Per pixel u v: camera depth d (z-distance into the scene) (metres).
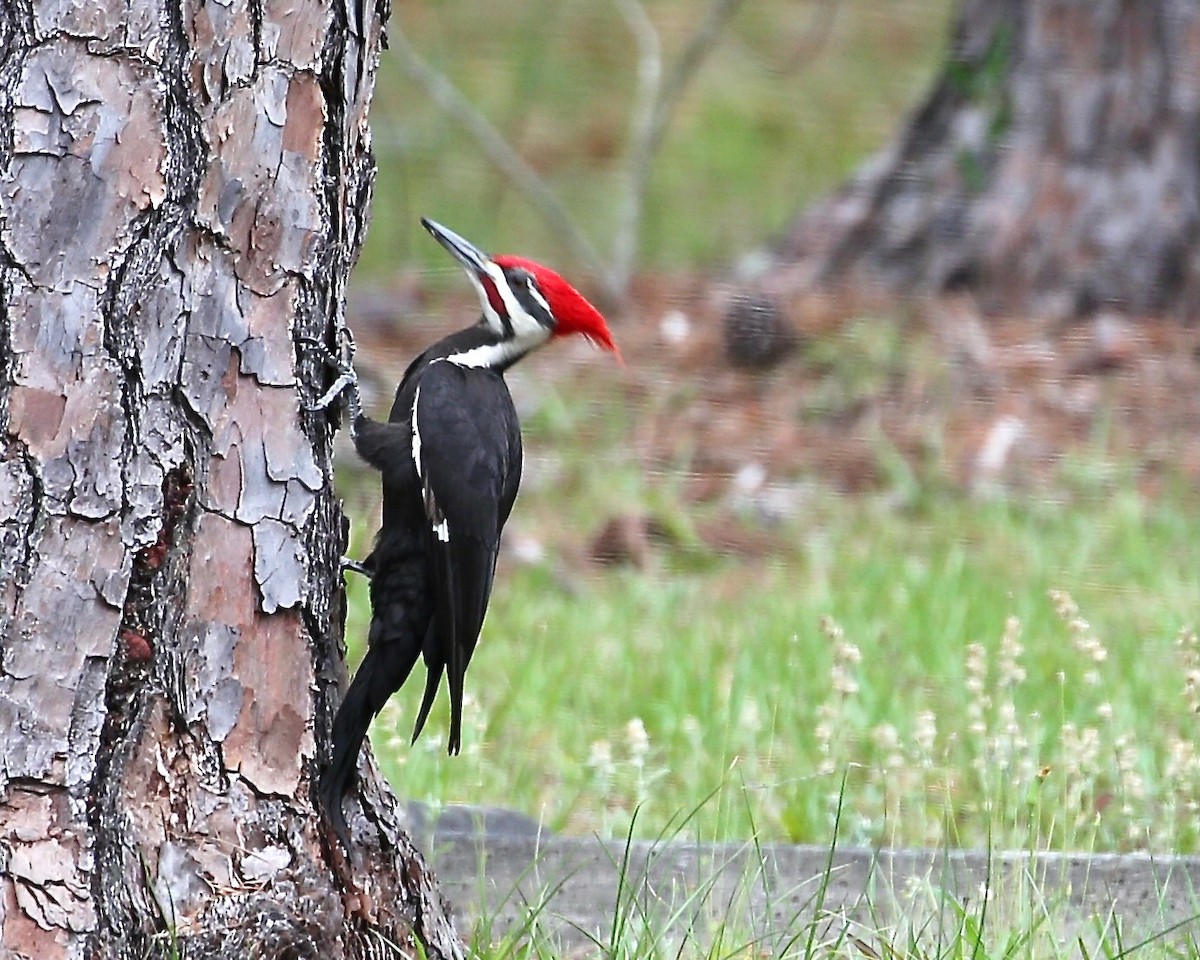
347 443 19.80
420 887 7.90
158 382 7.16
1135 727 12.05
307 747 7.48
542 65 35.16
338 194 7.59
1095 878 9.28
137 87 7.06
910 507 20.14
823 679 13.09
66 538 7.04
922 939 8.33
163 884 7.12
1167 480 20.44
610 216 31.16
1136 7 23.34
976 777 11.23
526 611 16.25
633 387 23.22
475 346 9.80
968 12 23.98
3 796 6.98
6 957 6.93
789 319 23.58
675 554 19.03
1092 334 23.06
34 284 7.00
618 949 8.08
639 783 10.16
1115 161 23.50
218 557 7.29
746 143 33.78
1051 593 11.52
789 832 10.60
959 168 24.09
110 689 7.09
